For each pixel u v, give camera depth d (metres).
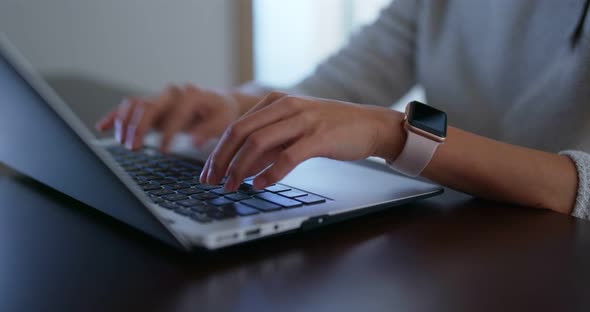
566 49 0.81
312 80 1.16
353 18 2.34
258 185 0.43
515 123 0.88
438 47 1.07
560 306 0.28
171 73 2.17
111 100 1.39
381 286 0.30
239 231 0.34
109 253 0.35
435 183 0.58
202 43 2.24
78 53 1.91
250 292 0.29
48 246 0.36
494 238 0.40
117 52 2.01
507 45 0.93
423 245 0.38
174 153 0.68
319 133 0.46
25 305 0.27
